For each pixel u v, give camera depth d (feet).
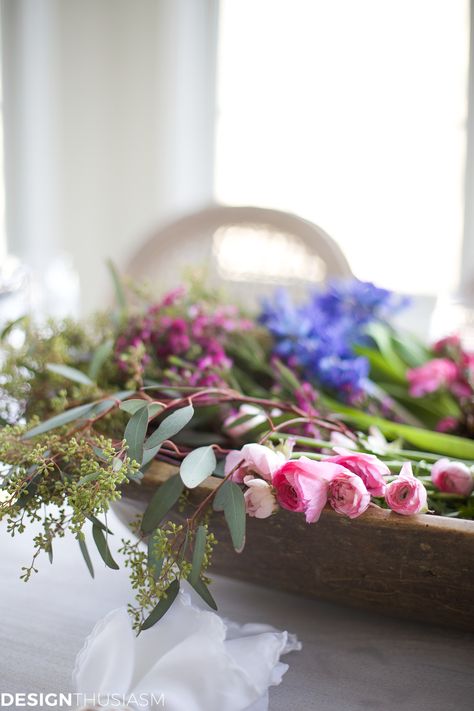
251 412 3.48
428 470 3.40
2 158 15.67
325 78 12.80
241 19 13.52
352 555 2.94
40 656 3.04
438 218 12.04
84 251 15.46
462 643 3.13
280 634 3.00
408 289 12.34
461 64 11.56
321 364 4.23
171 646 2.83
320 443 3.36
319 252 7.29
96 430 3.54
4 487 2.91
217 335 4.39
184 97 14.16
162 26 14.06
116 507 3.35
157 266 7.74
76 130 15.16
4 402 3.96
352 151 12.68
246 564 3.20
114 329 4.24
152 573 2.80
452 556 2.81
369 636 3.17
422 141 12.02
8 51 15.31
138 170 14.78
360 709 2.80
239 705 2.70
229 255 7.68
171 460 3.15
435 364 4.46
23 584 3.51
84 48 14.82
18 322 4.08
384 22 12.09
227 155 14.03
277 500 2.84
